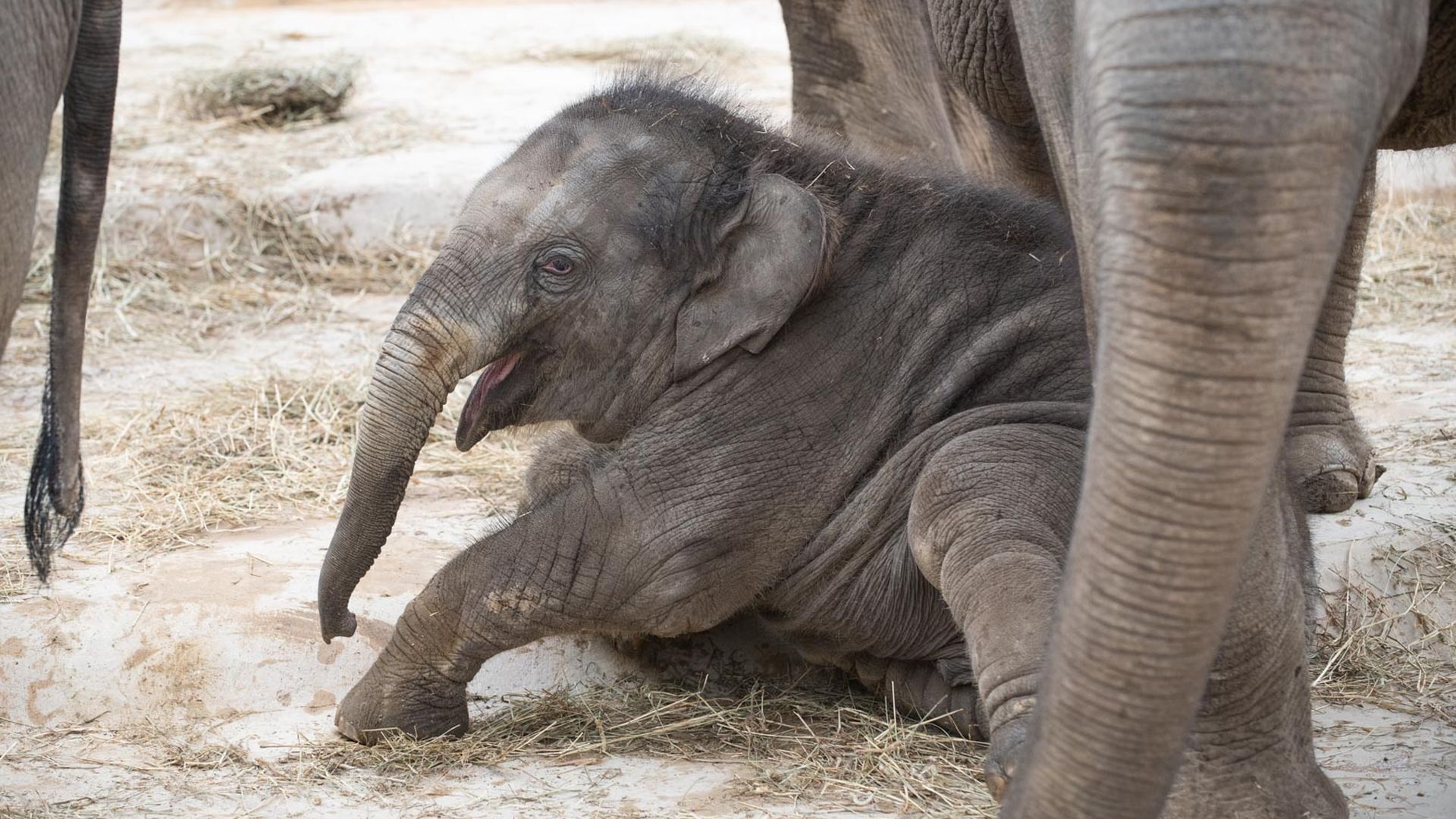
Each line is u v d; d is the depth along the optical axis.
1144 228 3.35
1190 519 3.38
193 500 9.21
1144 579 3.42
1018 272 7.26
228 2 30.30
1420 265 14.16
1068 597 3.56
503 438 10.43
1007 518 6.07
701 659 7.68
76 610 7.62
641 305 7.04
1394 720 6.90
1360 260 8.62
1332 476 8.38
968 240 7.32
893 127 10.58
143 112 19.41
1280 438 3.43
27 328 13.19
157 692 7.39
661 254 7.02
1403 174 16.20
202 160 16.84
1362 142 3.37
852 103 10.67
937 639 6.88
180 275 14.60
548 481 7.67
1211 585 3.41
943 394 7.03
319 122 18.91
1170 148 3.32
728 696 7.39
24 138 5.81
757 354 7.05
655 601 6.88
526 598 6.82
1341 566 7.85
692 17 27.16
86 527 8.74
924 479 6.42
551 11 28.31
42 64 5.93
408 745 6.77
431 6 29.67
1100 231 3.47
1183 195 3.31
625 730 7.00
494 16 27.78
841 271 7.21
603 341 7.08
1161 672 3.46
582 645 7.73
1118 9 3.45
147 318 13.45
